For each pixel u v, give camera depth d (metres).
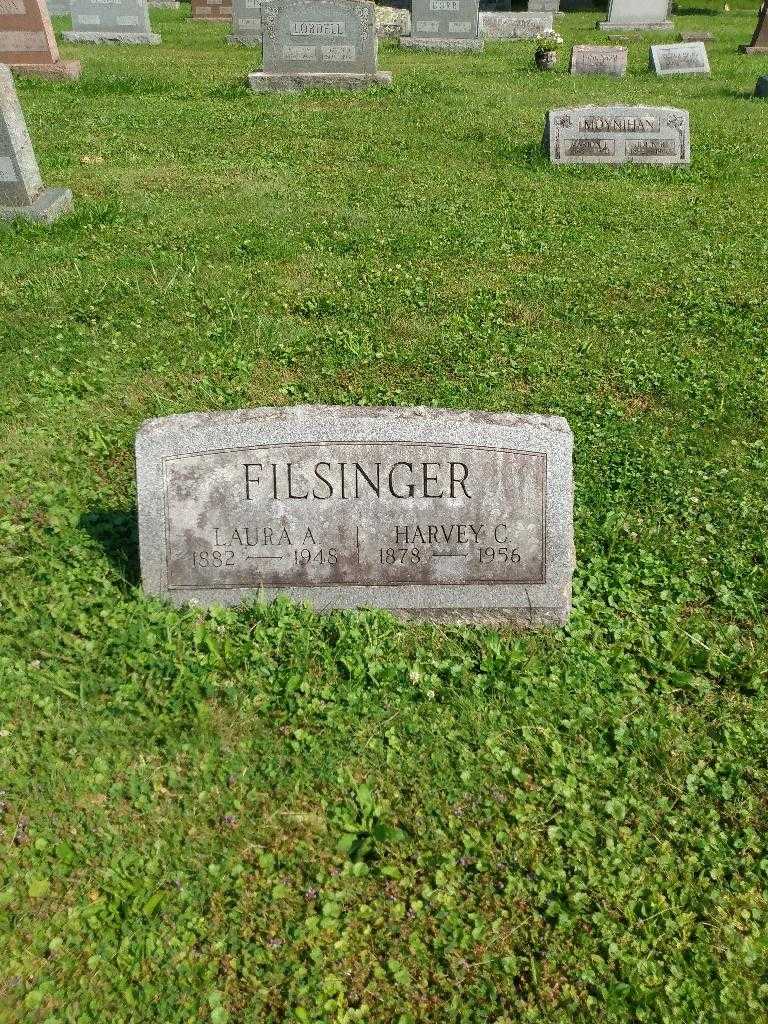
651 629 3.30
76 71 12.58
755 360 5.29
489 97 12.05
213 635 3.08
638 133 9.26
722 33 19.52
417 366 5.05
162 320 5.44
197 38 16.56
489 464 3.11
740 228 7.54
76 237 6.71
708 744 2.86
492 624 3.28
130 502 3.77
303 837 2.54
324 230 7.09
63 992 2.14
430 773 2.72
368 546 3.18
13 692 2.82
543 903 2.40
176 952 2.24
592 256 6.80
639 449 4.35
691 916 2.38
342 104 11.42
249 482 3.09
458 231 7.12
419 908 2.38
